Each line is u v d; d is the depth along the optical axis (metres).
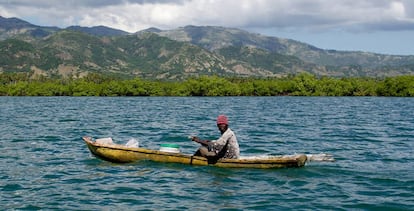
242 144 26.20
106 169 17.80
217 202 13.09
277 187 14.95
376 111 66.75
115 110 69.94
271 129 35.97
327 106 85.62
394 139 28.94
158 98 148.38
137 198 13.55
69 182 15.64
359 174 16.95
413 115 56.50
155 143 26.61
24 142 26.67
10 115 56.03
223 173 17.00
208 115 55.75
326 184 15.34
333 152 22.95
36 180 15.93
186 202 13.12
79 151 22.77
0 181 15.72
